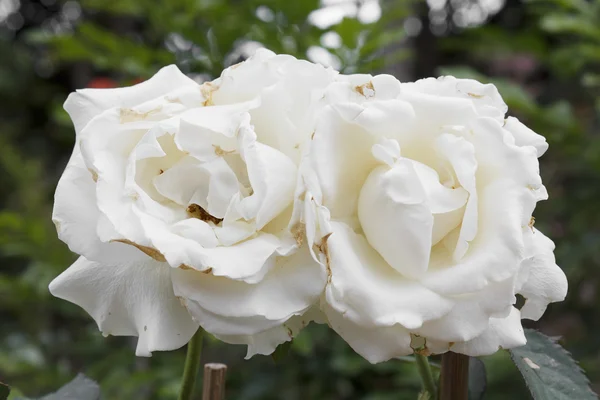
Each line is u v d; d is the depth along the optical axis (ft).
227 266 0.95
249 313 0.97
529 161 1.02
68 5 9.18
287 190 1.00
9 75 9.49
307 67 1.07
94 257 1.03
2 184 7.00
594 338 3.64
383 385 3.55
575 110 4.57
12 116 9.57
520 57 5.31
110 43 2.76
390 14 2.59
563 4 3.37
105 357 3.69
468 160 1.00
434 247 1.05
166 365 3.24
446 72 2.98
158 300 1.04
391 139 1.02
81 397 1.40
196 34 2.71
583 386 1.25
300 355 3.25
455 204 1.01
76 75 8.79
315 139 0.99
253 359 3.31
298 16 2.61
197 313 0.98
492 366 3.28
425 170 1.03
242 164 1.04
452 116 1.03
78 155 1.06
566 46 3.94
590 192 3.58
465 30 4.20
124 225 0.97
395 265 1.00
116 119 1.03
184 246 0.95
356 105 1.01
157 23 3.05
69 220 1.03
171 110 1.05
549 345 1.30
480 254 0.99
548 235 3.72
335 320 1.02
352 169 1.04
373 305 0.97
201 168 1.01
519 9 7.11
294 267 1.00
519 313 1.08
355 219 1.05
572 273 3.44
